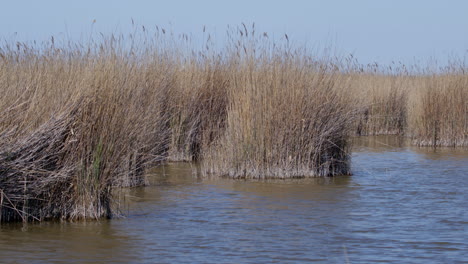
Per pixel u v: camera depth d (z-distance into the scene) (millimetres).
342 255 7973
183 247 8250
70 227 9094
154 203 11117
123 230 9039
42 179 9125
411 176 14555
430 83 21844
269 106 13984
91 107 9492
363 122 25156
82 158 9367
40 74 9938
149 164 13344
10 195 8992
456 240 8742
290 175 14070
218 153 14445
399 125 26047
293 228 9367
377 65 27172
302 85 14203
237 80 14711
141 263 7531
